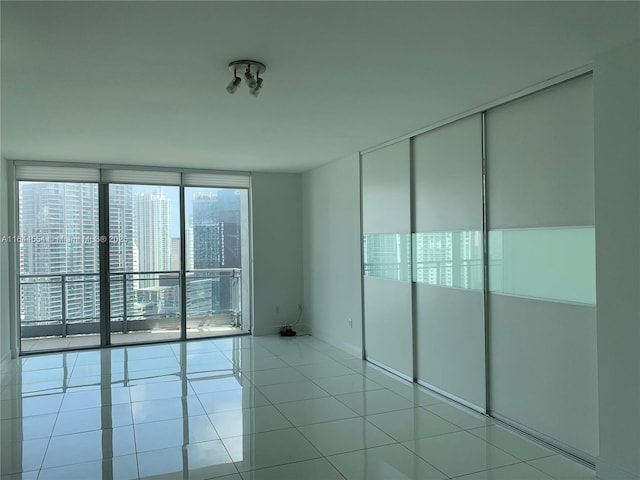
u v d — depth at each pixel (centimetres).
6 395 467
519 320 368
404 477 300
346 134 500
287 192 772
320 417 403
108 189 683
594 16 238
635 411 274
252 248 749
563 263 329
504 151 380
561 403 332
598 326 292
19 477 305
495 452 334
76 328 680
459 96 372
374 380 509
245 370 550
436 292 464
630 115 275
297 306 779
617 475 282
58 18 234
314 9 229
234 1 220
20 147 546
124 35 256
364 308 597
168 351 649
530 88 348
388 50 281
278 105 391
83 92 351
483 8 229
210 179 732
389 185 536
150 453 338
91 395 465
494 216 391
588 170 312
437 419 396
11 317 620
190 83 334
